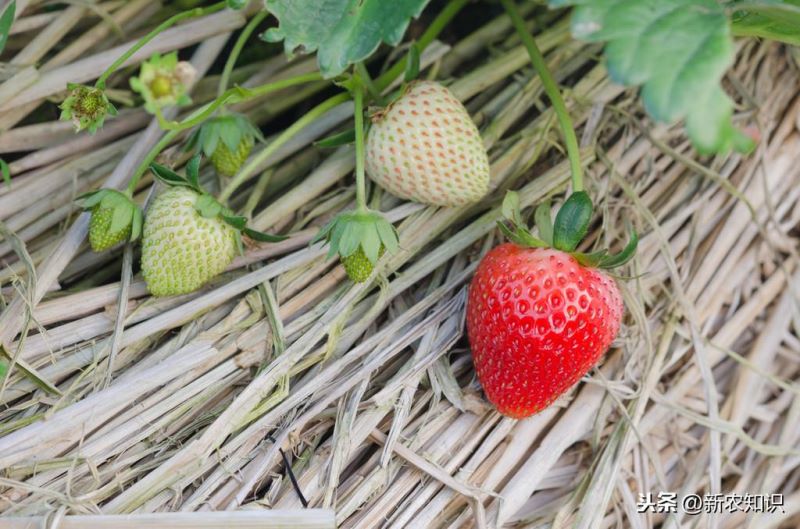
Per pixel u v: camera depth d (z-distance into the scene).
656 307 0.47
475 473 0.43
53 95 0.46
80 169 0.46
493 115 0.48
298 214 0.46
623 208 0.47
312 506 0.41
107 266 0.46
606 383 0.45
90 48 0.48
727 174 0.48
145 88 0.39
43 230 0.46
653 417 0.46
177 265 0.42
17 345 0.42
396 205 0.46
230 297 0.44
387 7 0.41
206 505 0.41
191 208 0.42
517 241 0.42
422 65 0.48
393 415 0.43
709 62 0.36
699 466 0.46
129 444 0.41
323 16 0.41
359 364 0.43
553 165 0.47
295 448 0.42
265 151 0.44
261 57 0.51
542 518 0.44
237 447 0.42
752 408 0.48
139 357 0.43
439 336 0.44
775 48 0.51
